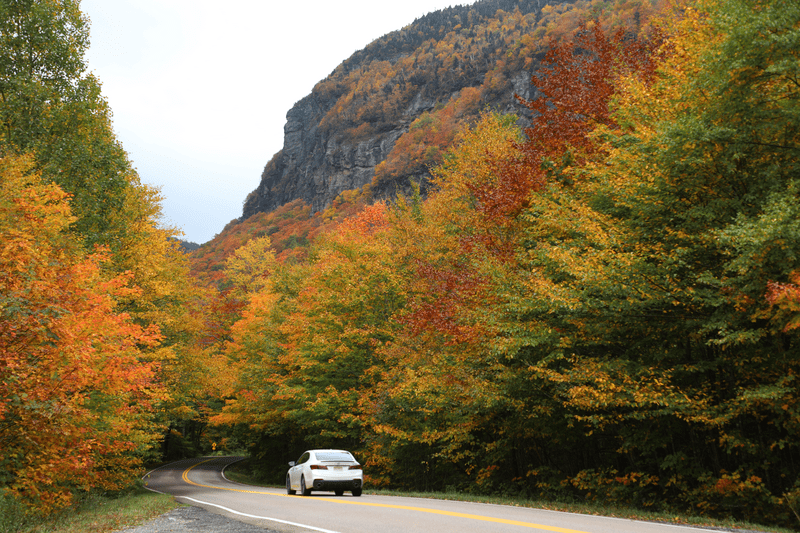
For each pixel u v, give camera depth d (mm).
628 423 13828
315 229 124438
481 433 19734
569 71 18891
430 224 24719
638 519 9828
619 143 13781
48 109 18703
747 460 12367
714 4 10953
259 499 15109
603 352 13953
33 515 10828
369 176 192625
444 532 7355
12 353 10102
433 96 198500
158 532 8281
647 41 18938
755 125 10648
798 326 9289
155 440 24141
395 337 22344
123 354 13781
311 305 29516
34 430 10719
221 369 38844
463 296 16328
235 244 159500
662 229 12000
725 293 10648
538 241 15852
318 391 26219
